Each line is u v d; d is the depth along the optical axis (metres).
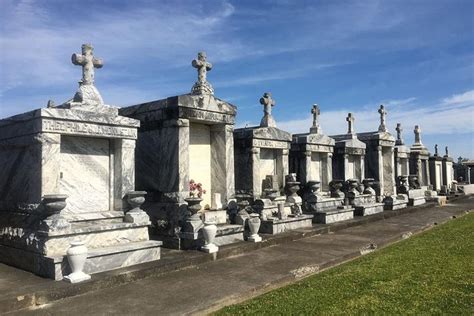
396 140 25.64
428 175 29.17
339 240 12.30
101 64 9.51
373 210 18.56
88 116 8.68
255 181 14.31
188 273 8.40
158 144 11.48
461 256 9.63
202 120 11.80
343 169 19.64
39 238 7.74
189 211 10.66
